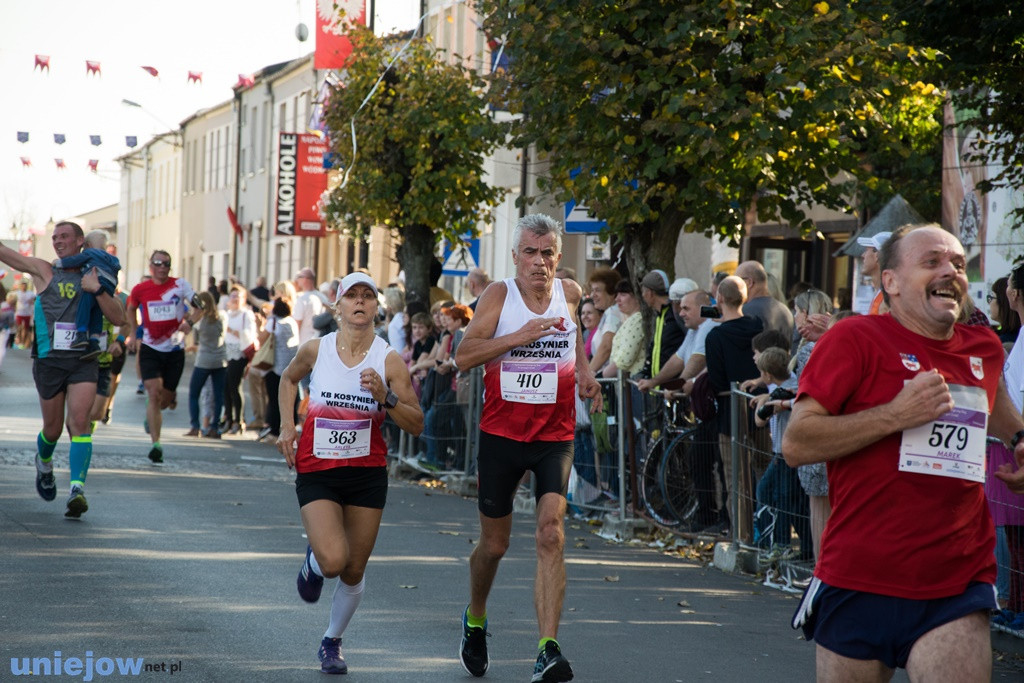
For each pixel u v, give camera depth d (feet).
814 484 34.24
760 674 27.30
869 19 45.78
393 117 79.71
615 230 47.88
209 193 233.55
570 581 37.24
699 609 33.99
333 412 26.23
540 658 23.99
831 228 74.23
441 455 60.23
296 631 28.86
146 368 59.77
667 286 48.06
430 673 26.07
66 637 27.12
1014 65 46.09
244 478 56.75
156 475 55.36
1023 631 29.86
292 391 26.91
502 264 108.27
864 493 16.81
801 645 30.22
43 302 41.96
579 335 28.09
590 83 46.47
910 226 17.43
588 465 48.73
